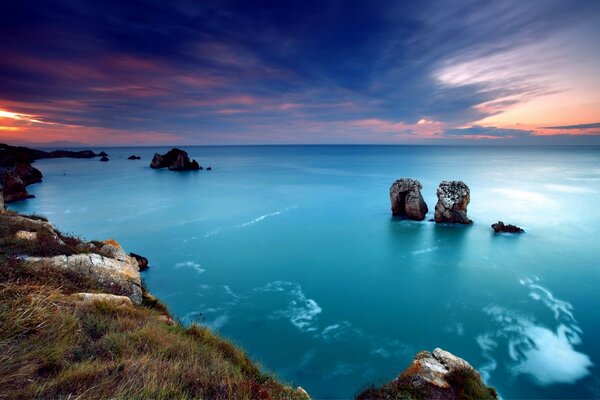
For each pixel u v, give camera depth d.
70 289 11.17
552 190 78.88
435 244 42.44
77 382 5.48
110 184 96.00
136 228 49.78
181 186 92.81
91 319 8.41
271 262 37.03
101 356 6.75
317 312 26.41
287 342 22.41
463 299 28.27
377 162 187.00
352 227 50.66
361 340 22.61
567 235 44.84
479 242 42.69
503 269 34.44
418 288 30.50
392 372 19.45
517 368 19.72
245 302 28.02
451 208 50.59
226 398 6.33
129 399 5.16
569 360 20.31
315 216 57.69
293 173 129.75
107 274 14.20
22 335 6.61
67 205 65.81
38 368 5.76
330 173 128.62
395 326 24.31
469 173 118.62
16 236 13.91
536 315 25.56
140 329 8.76
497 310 26.41
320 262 37.12
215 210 62.44
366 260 37.59
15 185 69.38
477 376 11.31
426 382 10.48
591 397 17.47
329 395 17.62
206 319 25.25
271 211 61.69
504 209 60.16
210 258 38.06
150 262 36.66
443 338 22.83
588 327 23.80
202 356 8.00
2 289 8.27
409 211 54.25
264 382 8.59
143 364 6.36
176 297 28.81
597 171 121.25
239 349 10.33
